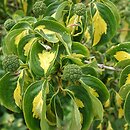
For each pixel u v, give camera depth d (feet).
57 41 1.06
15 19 1.46
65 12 1.32
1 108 2.11
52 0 1.40
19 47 1.12
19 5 1.75
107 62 1.43
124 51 1.25
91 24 1.32
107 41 1.31
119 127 1.64
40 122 1.04
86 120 1.12
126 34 1.79
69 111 1.76
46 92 1.08
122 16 1.79
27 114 1.05
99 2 1.30
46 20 1.12
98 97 1.14
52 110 1.11
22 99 1.12
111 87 1.52
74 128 1.06
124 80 1.15
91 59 1.36
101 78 1.50
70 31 1.25
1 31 1.60
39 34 1.08
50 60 1.06
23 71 1.11
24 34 1.13
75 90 1.11
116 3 1.77
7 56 1.10
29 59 1.07
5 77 1.12
